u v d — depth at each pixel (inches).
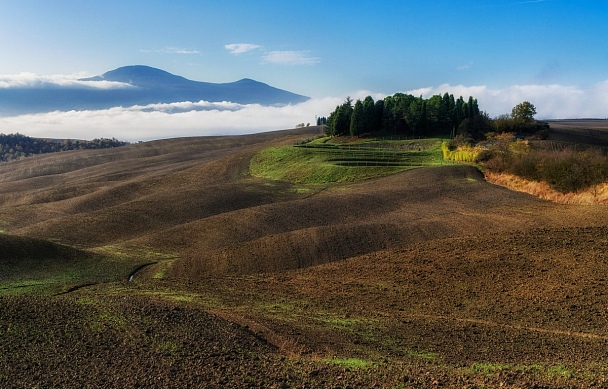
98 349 799.1
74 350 793.6
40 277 1382.9
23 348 800.3
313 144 4729.3
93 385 677.3
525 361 788.0
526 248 1412.4
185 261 1558.8
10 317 927.0
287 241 1668.3
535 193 2340.1
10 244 1540.4
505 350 847.7
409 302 1143.0
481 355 824.3
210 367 737.0
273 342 873.5
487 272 1283.2
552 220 1766.7
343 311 1088.2
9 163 6584.6
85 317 943.0
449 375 706.2
